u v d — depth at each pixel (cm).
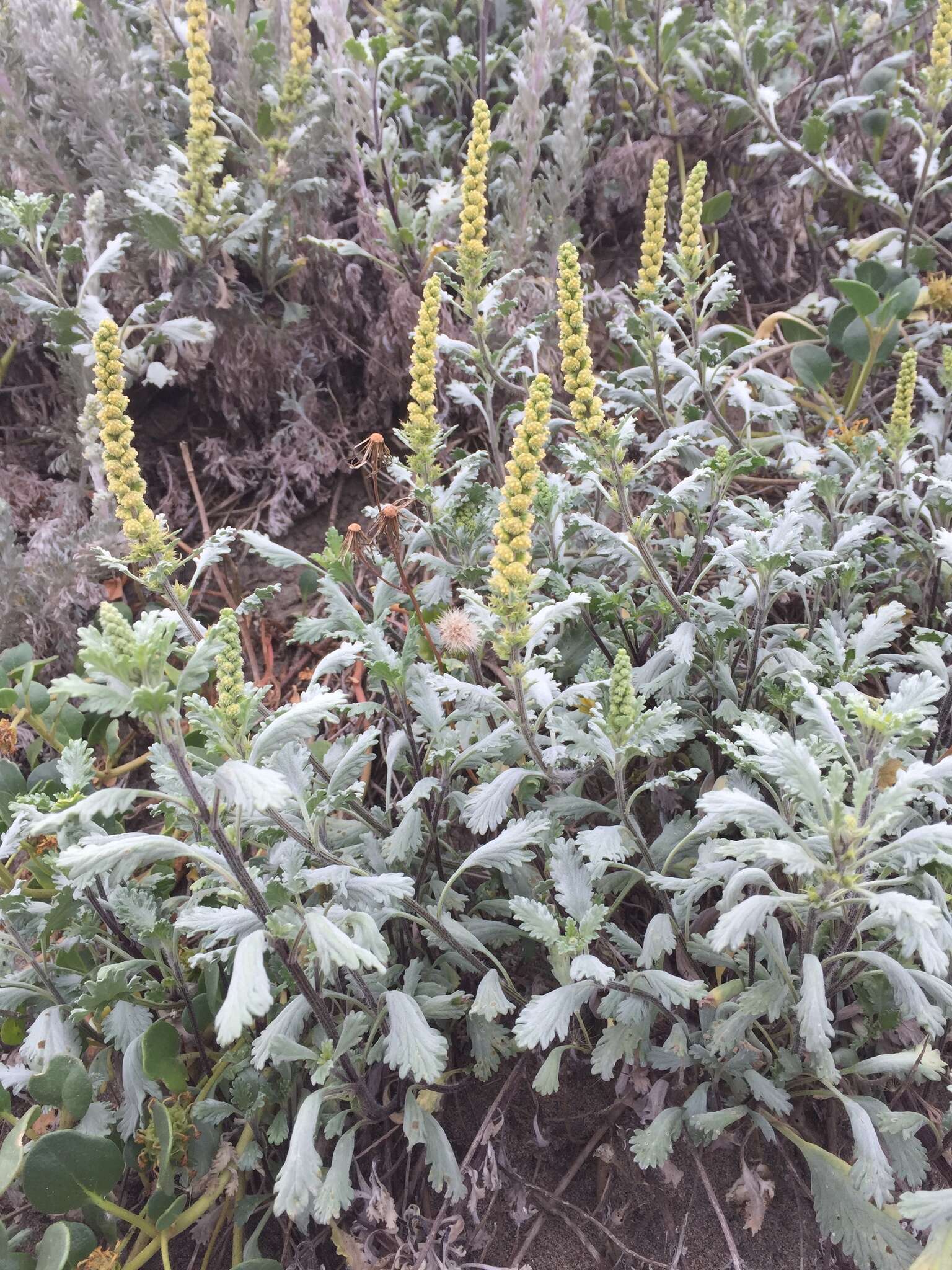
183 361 62
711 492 46
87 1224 34
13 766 42
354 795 34
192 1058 38
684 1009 36
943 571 46
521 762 40
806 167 75
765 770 29
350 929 31
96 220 59
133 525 32
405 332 63
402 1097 35
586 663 44
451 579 46
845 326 61
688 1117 33
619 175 74
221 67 71
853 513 52
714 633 40
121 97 65
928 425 56
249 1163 34
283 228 64
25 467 65
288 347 64
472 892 40
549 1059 32
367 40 65
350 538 37
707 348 48
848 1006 36
